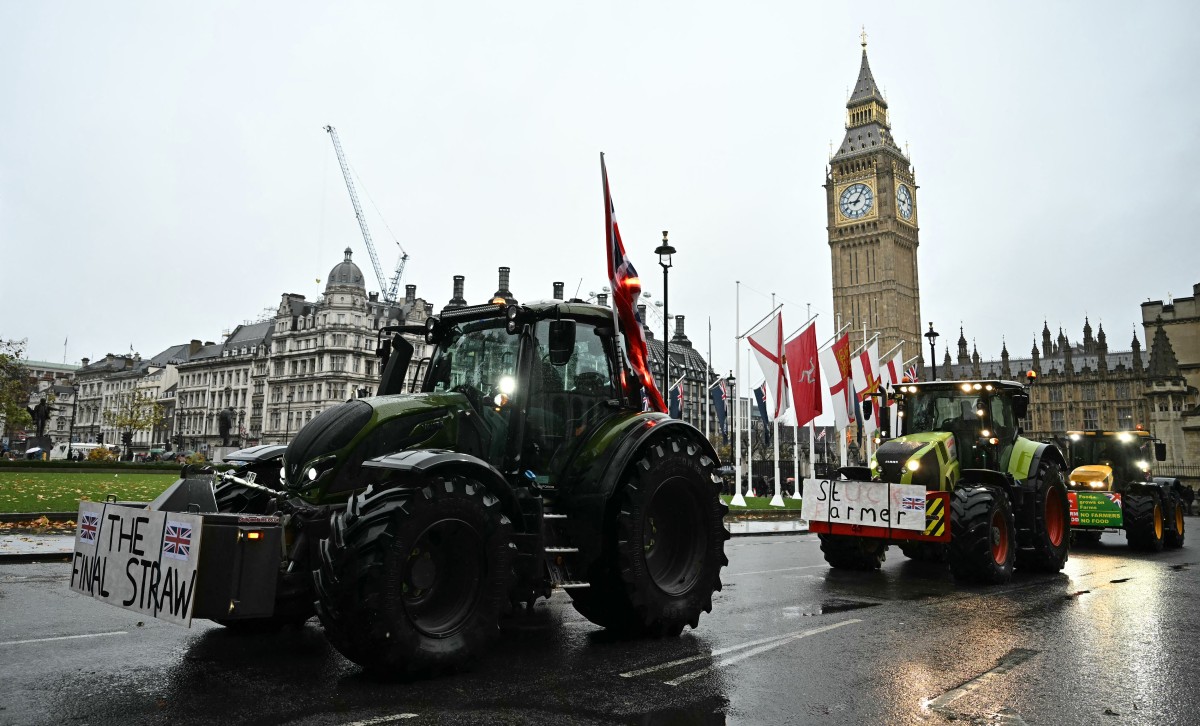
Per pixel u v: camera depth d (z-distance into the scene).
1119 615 7.88
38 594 7.72
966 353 120.31
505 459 6.03
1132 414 96.31
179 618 4.43
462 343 6.84
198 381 110.31
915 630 6.97
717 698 4.73
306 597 5.80
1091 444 18.42
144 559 4.79
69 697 4.41
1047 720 4.47
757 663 5.65
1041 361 112.94
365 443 5.54
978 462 11.77
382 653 4.73
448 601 5.21
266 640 6.11
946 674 5.43
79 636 5.98
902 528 10.59
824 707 4.61
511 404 6.17
